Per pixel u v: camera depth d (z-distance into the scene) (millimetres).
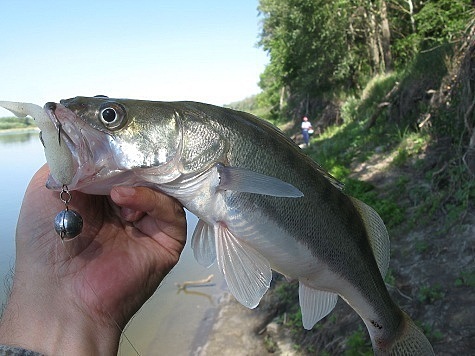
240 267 277
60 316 222
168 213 258
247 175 266
